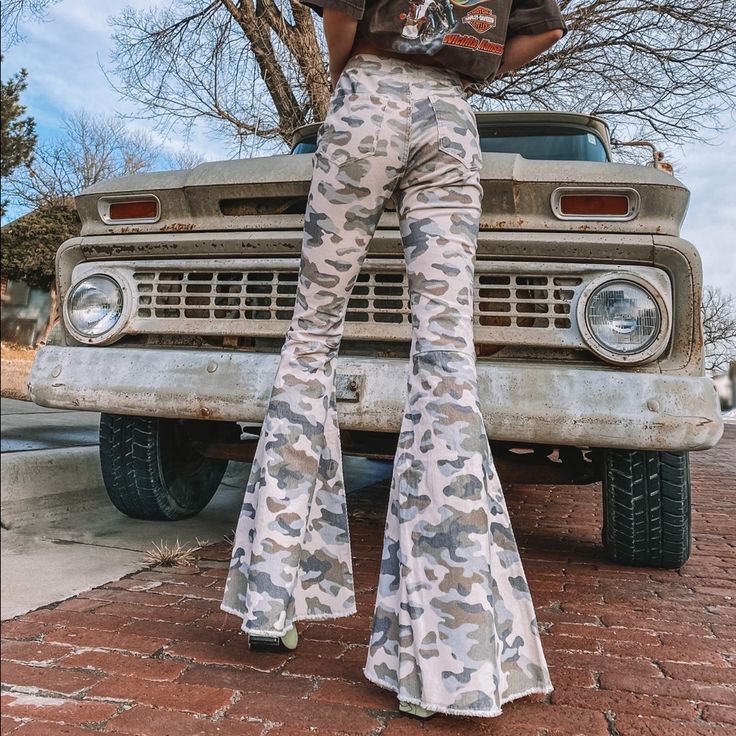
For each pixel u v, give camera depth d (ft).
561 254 7.02
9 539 8.78
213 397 7.41
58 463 10.19
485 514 4.57
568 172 6.95
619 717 4.68
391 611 4.69
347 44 4.93
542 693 4.74
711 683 5.30
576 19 25.58
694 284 6.78
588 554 9.46
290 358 5.32
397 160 4.85
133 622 6.15
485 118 10.19
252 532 5.30
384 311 7.16
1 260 37.29
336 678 5.15
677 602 7.36
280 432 5.20
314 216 5.09
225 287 7.96
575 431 6.66
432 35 4.78
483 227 7.07
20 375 25.43
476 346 7.35
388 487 14.80
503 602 4.69
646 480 8.15
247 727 4.39
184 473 10.14
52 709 4.55
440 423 4.63
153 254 8.05
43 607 6.47
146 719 4.46
